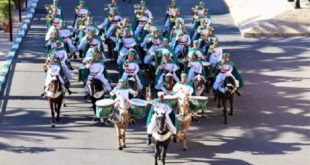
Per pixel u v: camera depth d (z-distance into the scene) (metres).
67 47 31.39
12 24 39.69
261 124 24.00
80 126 23.70
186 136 21.36
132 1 49.31
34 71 30.95
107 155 20.97
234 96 27.36
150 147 21.67
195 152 21.27
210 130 23.38
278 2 44.19
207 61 27.16
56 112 24.34
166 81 23.89
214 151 21.36
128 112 21.19
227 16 44.97
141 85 25.27
